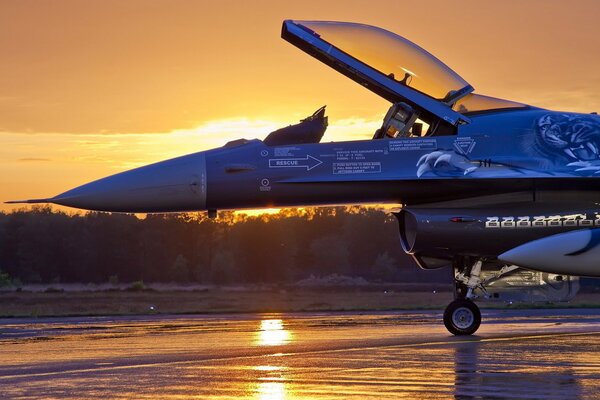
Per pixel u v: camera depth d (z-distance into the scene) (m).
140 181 52.22
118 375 35.28
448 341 47.44
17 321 77.81
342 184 52.41
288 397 29.66
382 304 112.44
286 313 88.94
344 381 32.75
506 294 52.91
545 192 52.50
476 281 52.78
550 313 77.31
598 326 59.00
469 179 51.56
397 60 53.81
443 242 51.47
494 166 51.88
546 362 37.59
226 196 52.28
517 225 51.28
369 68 53.69
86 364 39.22
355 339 49.84
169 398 29.86
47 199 52.44
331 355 40.88
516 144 52.66
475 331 52.44
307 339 50.41
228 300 132.88
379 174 52.03
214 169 52.25
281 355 41.12
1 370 37.50
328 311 93.38
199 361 39.41
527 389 30.75
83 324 70.75
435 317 74.25
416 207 52.88
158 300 138.62
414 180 52.03
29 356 43.03
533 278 52.78
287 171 52.28
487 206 52.69
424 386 31.52
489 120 53.53
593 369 35.34
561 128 53.03
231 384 32.41
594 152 52.34
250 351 43.34
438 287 186.88
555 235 50.03
